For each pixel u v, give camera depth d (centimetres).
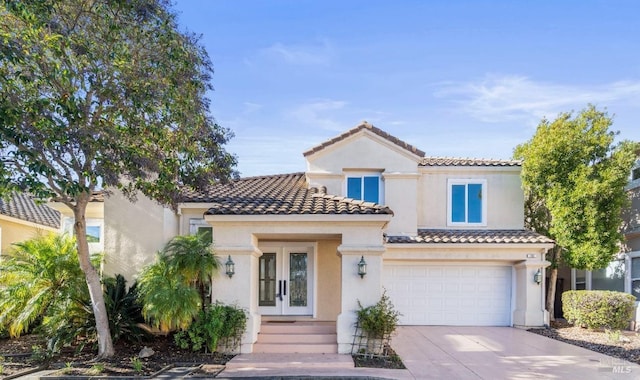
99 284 1359
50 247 1556
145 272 1511
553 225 2117
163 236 1764
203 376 1196
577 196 1978
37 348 1421
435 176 2241
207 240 1562
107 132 1198
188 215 1805
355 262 1487
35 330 1466
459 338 1752
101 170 1188
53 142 1109
